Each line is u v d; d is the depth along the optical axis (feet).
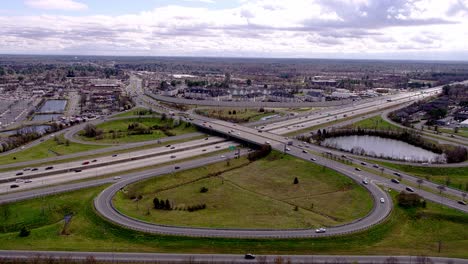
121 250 542.16
